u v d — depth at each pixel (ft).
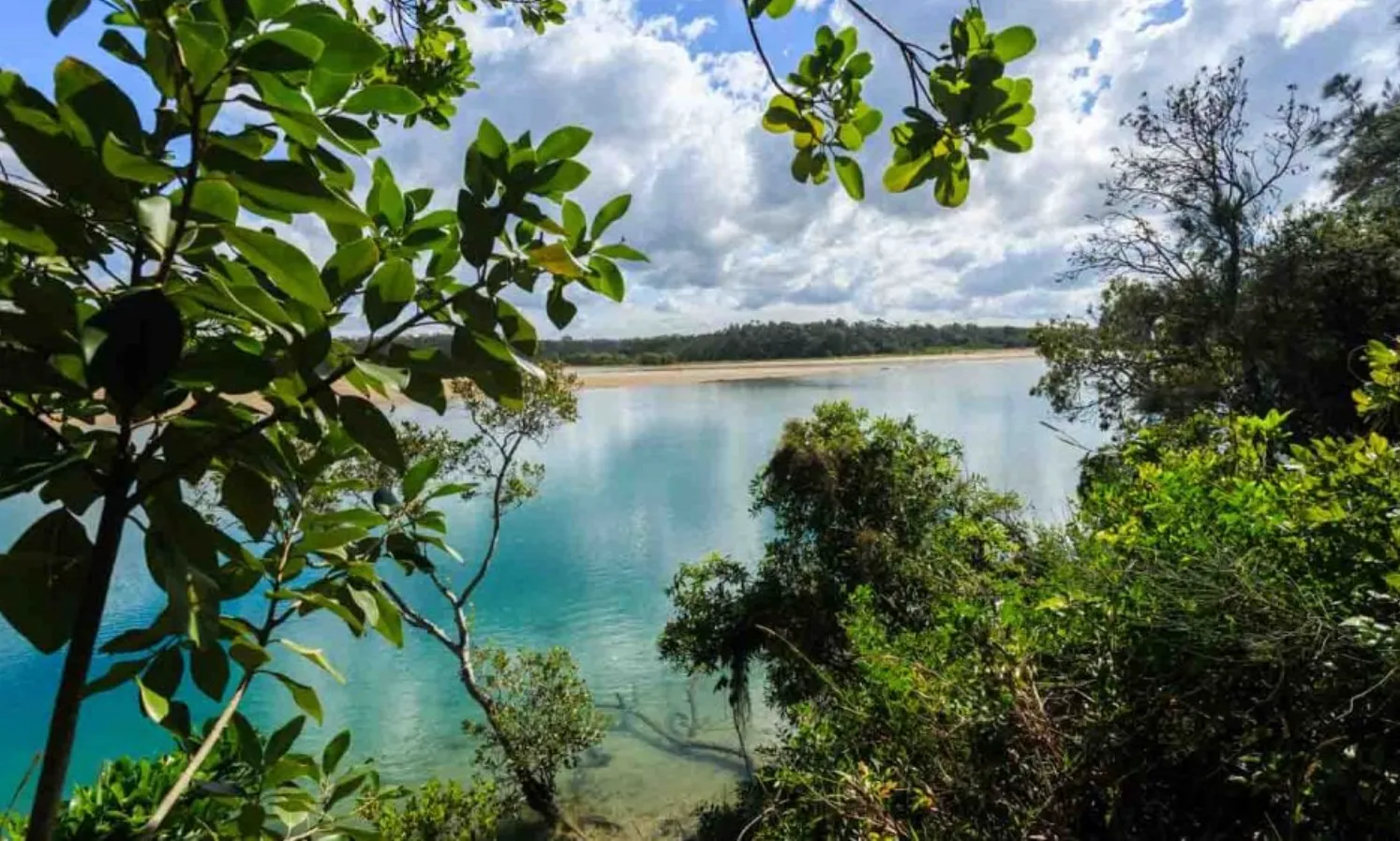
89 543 2.89
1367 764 5.91
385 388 3.06
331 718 34.27
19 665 34.47
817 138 5.24
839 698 11.85
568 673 29.58
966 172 4.70
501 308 3.39
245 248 2.63
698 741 33.37
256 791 5.31
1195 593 7.11
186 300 2.79
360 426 3.12
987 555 17.19
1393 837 5.80
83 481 2.96
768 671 26.08
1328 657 6.33
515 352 3.41
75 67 2.37
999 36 4.35
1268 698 6.54
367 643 41.52
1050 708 8.54
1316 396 34.58
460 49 9.48
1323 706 6.30
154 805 8.90
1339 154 47.75
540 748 27.53
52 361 2.68
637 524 68.03
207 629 2.90
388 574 51.39
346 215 2.70
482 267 3.26
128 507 2.85
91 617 2.74
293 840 5.32
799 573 25.62
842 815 8.16
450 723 34.24
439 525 5.56
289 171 2.52
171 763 9.48
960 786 8.02
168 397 2.77
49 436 2.89
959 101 4.25
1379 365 8.27
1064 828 7.32
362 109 2.84
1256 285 37.42
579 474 91.30
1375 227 36.52
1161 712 7.43
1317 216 38.01
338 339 3.39
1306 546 7.34
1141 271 42.68
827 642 24.02
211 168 2.46
